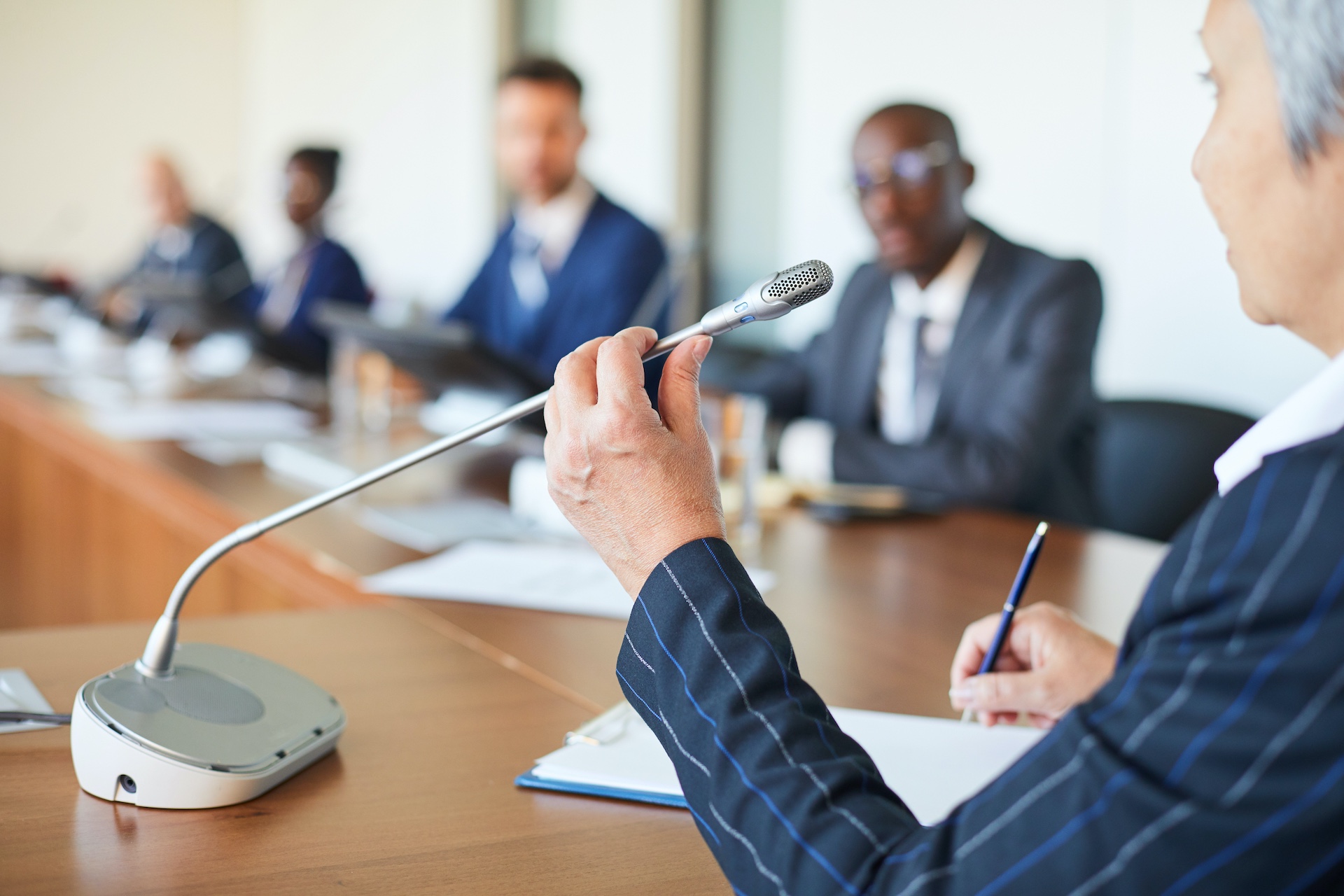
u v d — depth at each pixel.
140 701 0.78
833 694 1.01
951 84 3.42
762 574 1.41
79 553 2.48
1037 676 0.91
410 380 2.48
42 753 0.82
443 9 6.14
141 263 5.71
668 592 0.61
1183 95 2.76
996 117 3.28
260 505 1.73
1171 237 2.82
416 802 0.77
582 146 3.08
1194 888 0.44
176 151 7.99
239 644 1.08
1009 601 0.93
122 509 2.20
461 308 3.30
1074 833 0.46
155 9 7.83
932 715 0.97
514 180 3.09
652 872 0.69
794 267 0.66
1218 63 0.55
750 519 1.61
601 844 0.72
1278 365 2.61
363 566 1.38
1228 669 0.45
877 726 0.91
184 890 0.64
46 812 0.73
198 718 0.78
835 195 3.89
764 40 4.26
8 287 5.40
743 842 0.55
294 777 0.80
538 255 3.09
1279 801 0.44
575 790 0.79
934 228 2.17
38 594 2.79
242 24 8.09
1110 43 2.93
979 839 0.49
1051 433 2.04
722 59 4.46
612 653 1.09
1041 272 2.13
